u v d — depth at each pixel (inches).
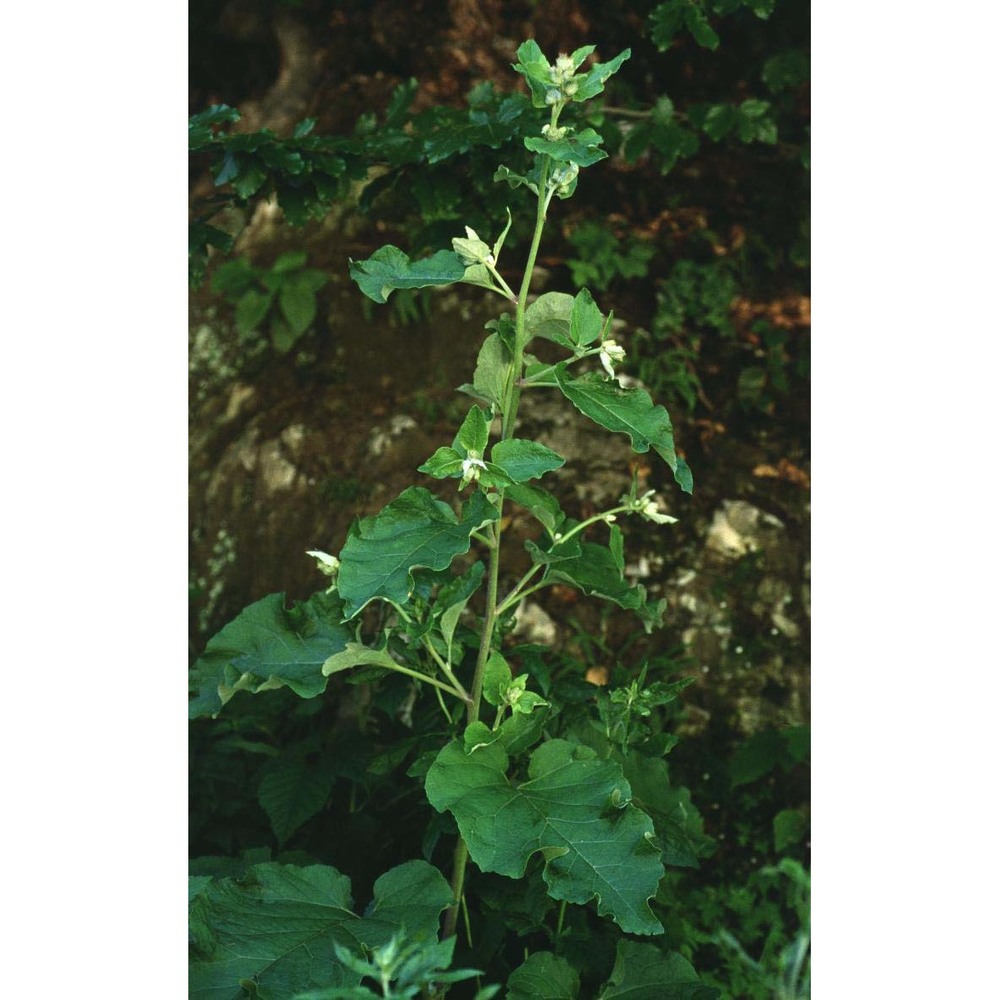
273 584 134.5
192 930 64.1
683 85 159.6
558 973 74.4
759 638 127.4
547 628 123.0
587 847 62.9
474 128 91.4
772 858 121.3
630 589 74.3
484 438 62.5
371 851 94.0
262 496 138.3
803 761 122.8
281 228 154.9
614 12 159.6
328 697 119.8
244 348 151.3
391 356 142.9
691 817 85.1
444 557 60.2
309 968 62.4
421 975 50.1
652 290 146.9
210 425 148.6
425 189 94.6
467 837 63.2
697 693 125.2
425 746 81.6
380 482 132.6
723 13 108.4
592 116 118.7
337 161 93.2
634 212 152.8
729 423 139.3
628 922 60.1
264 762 110.0
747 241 151.5
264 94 173.2
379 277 67.8
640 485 131.5
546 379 67.7
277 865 69.8
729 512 132.2
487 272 67.8
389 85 162.4
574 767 67.2
